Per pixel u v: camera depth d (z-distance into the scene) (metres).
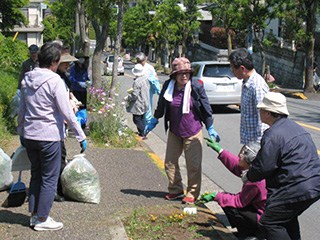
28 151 5.28
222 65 16.95
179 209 6.11
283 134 4.27
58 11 32.53
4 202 5.91
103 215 5.76
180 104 6.25
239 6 27.19
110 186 7.06
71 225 5.36
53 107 5.14
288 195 4.21
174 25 44.38
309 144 4.31
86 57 10.72
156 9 53.78
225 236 5.25
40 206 5.15
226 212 5.32
